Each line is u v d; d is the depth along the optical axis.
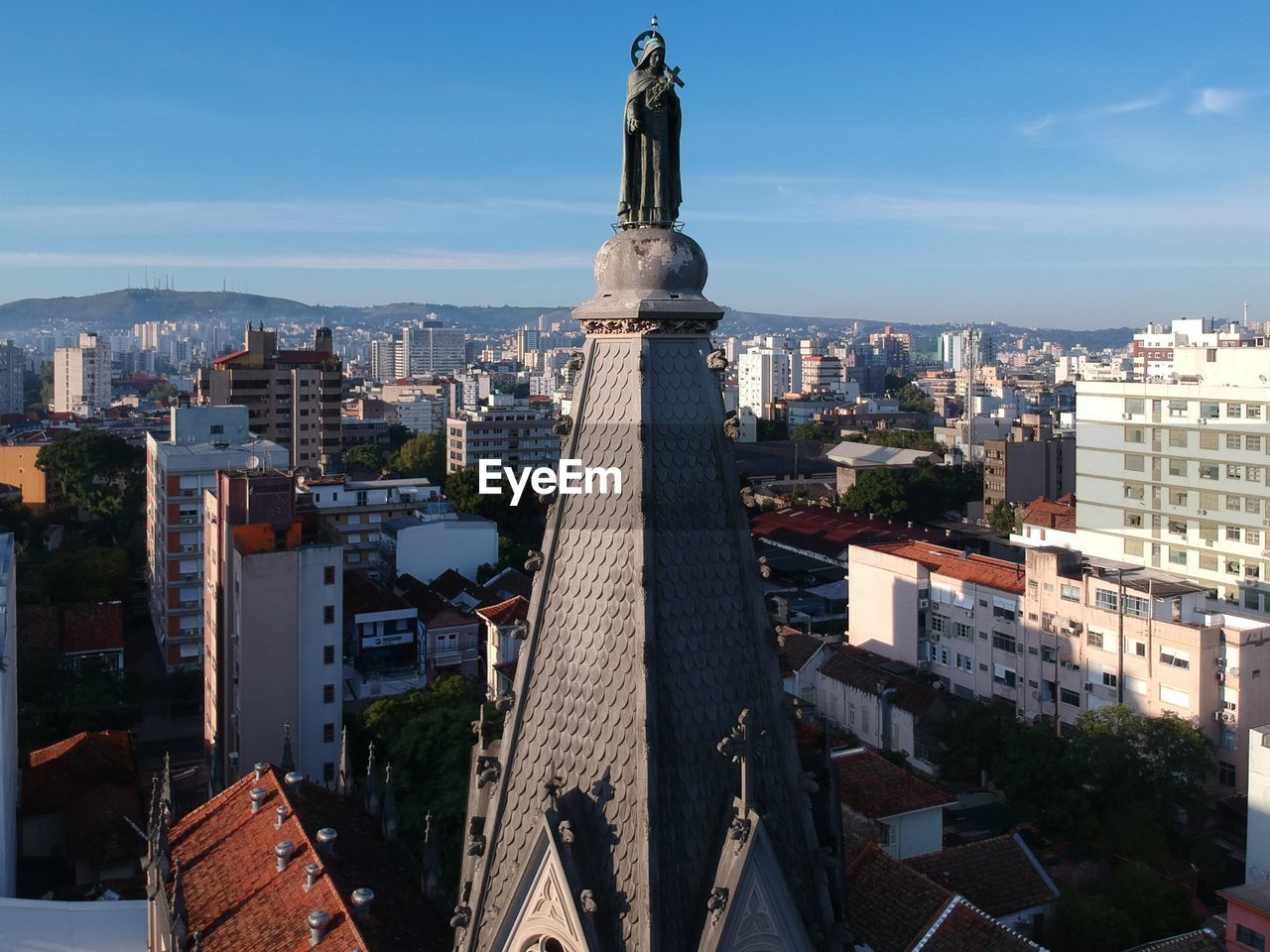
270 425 190.00
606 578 15.05
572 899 13.91
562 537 15.66
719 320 15.82
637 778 14.18
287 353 199.38
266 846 38.31
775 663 15.55
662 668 14.62
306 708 74.56
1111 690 78.56
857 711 87.62
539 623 15.73
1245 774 71.81
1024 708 85.50
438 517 124.25
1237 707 72.06
